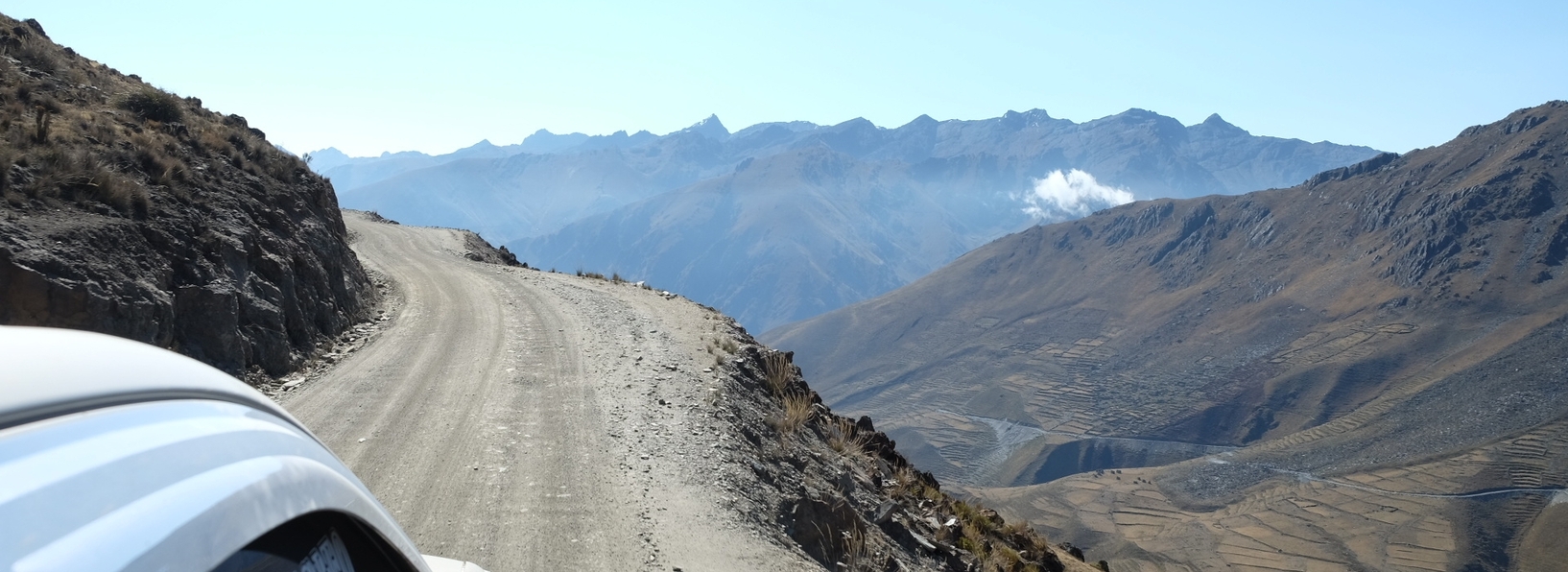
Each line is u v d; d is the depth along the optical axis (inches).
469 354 749.3
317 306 810.8
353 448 463.5
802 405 713.0
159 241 628.7
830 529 455.2
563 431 524.7
